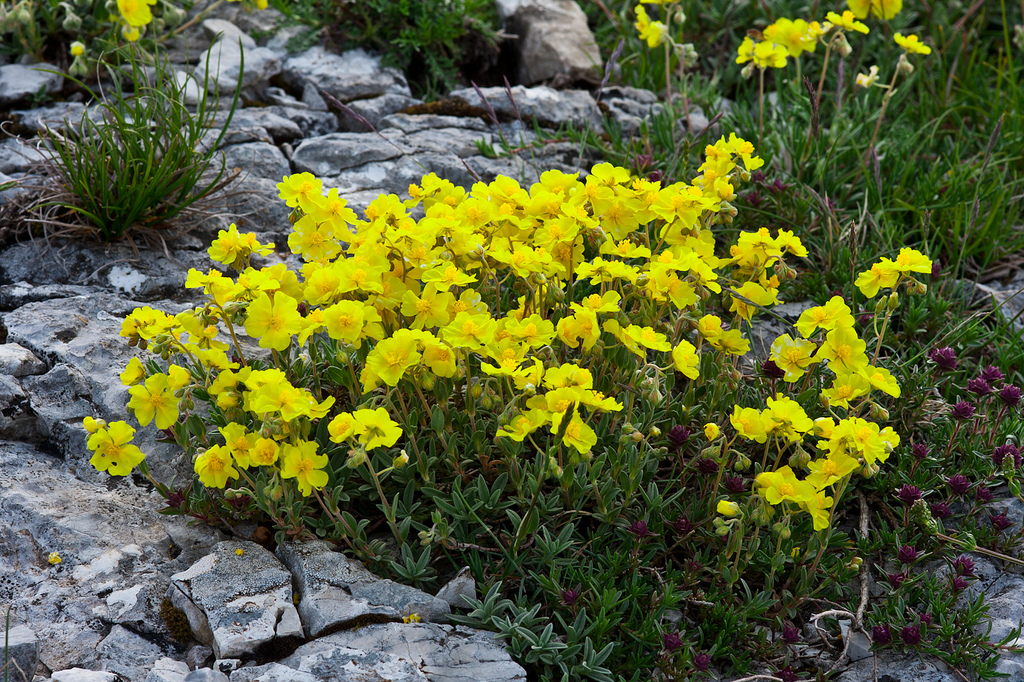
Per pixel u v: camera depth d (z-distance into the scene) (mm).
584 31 1930
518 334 1298
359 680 1259
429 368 1309
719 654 1317
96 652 1276
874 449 1274
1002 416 1429
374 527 1354
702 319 1340
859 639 1332
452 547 1320
